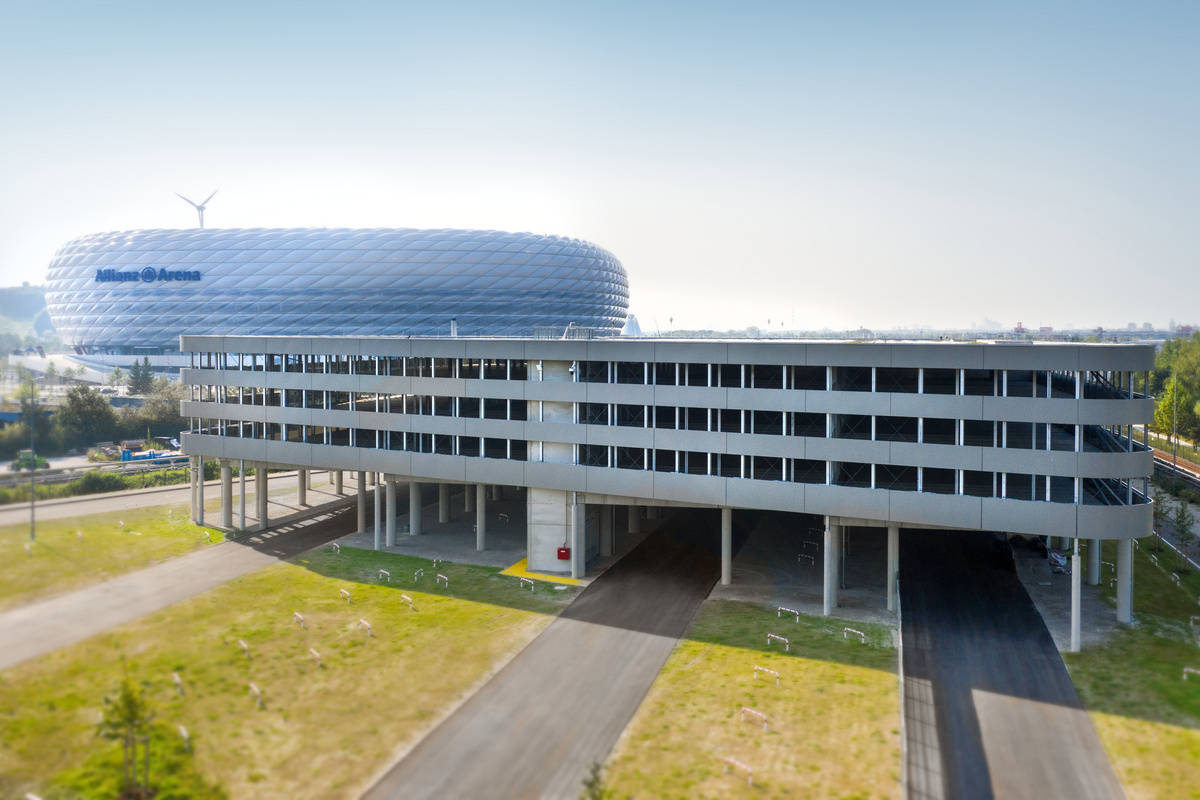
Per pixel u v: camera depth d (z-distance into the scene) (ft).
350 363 196.34
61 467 138.00
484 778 92.12
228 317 485.56
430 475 187.01
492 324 519.19
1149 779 93.09
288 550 189.78
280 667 119.96
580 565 171.63
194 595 151.02
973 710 109.91
